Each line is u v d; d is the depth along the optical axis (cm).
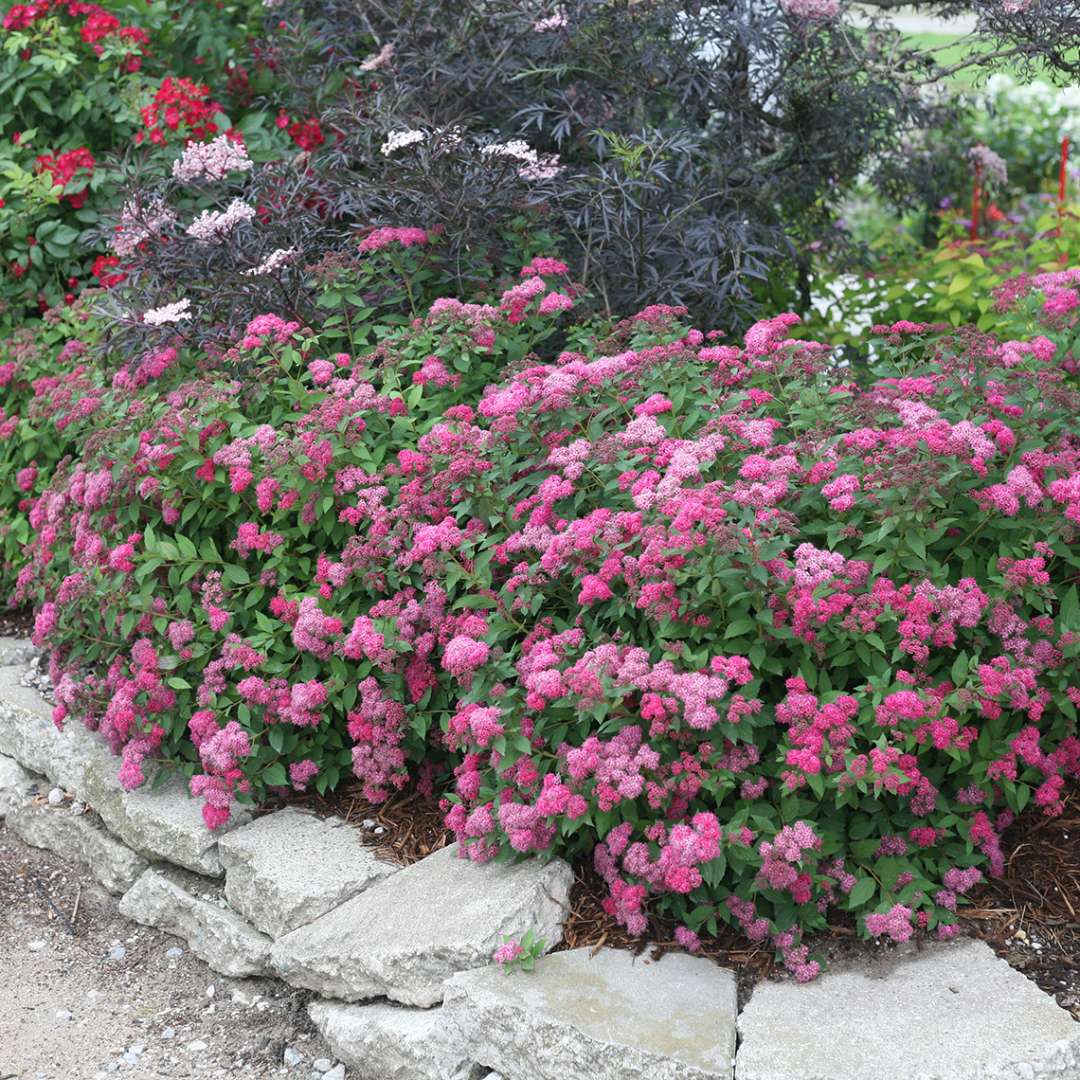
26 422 540
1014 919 327
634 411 382
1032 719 322
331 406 397
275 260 468
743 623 319
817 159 589
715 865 307
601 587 327
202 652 402
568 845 350
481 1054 308
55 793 451
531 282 439
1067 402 352
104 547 430
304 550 406
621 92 554
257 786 395
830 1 528
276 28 653
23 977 385
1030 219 824
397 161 482
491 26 551
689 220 521
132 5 671
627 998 302
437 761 400
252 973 368
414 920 336
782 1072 272
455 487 376
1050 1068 272
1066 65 502
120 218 530
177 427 410
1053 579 361
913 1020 287
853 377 414
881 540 327
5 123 649
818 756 304
